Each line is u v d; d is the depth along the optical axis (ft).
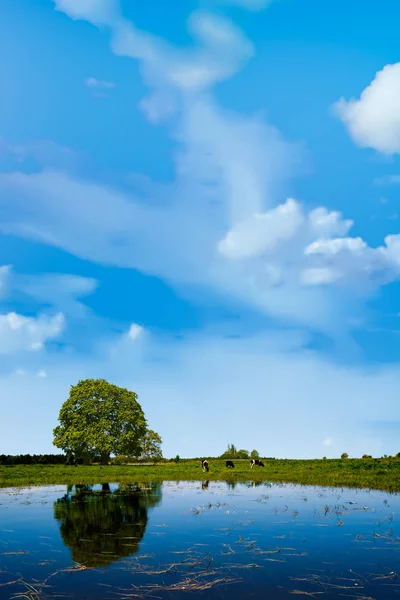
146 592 32.40
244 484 112.16
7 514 67.10
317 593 31.94
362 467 153.99
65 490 101.81
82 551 44.47
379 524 57.11
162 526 56.80
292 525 56.85
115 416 230.48
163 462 289.94
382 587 33.22
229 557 41.73
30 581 35.22
